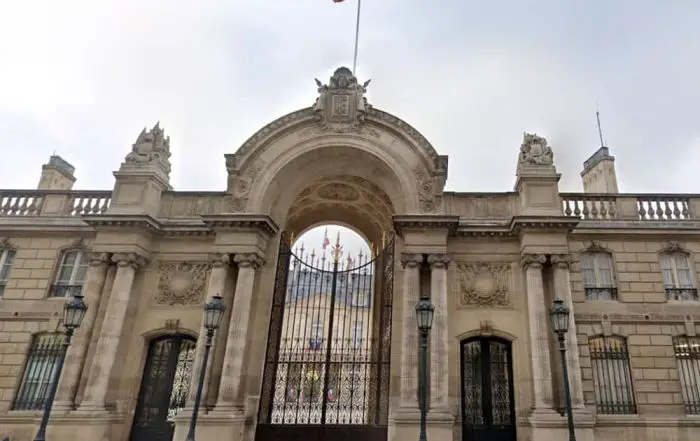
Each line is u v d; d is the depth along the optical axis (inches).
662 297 866.1
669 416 797.9
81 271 944.9
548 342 783.1
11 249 970.7
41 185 1171.9
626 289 873.5
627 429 789.9
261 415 846.5
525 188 878.4
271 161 923.4
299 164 943.0
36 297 923.4
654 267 887.1
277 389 895.1
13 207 1006.4
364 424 861.8
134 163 949.2
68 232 965.8
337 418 842.8
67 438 747.4
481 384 822.5
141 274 900.0
